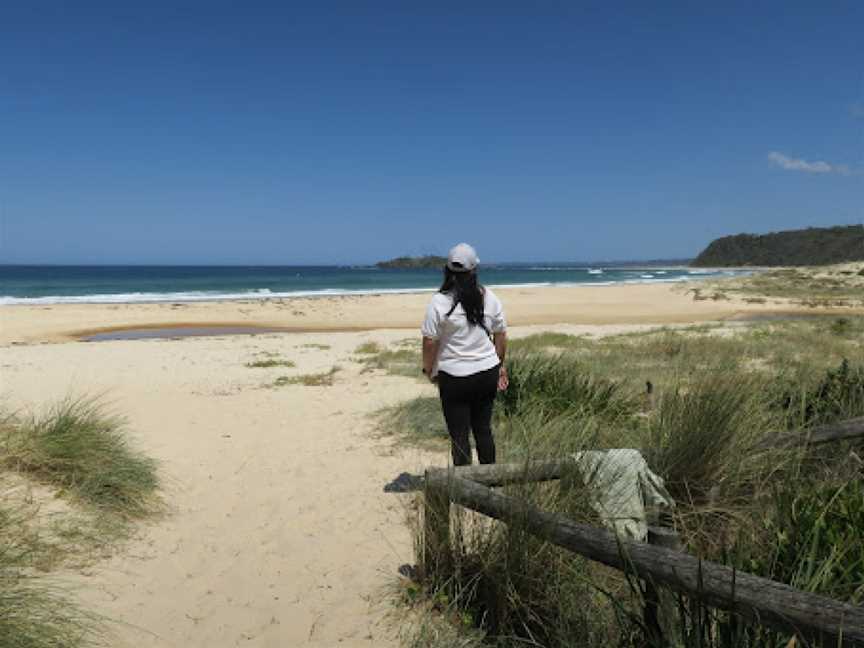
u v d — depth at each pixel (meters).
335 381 10.44
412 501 4.64
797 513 2.90
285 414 7.88
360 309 31.20
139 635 2.92
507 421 5.97
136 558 3.69
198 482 5.21
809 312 30.98
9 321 23.66
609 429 4.76
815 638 1.73
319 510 4.57
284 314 28.58
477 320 3.99
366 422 7.17
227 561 3.75
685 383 5.29
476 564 3.10
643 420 5.35
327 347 16.69
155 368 12.74
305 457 5.92
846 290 45.69
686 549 2.94
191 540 4.04
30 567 3.25
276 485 5.15
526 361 7.31
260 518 4.44
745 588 1.91
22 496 3.90
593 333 18.52
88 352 15.51
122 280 74.56
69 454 4.42
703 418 3.62
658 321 26.53
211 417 7.83
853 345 12.24
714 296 39.38
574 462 3.16
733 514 3.20
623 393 6.41
